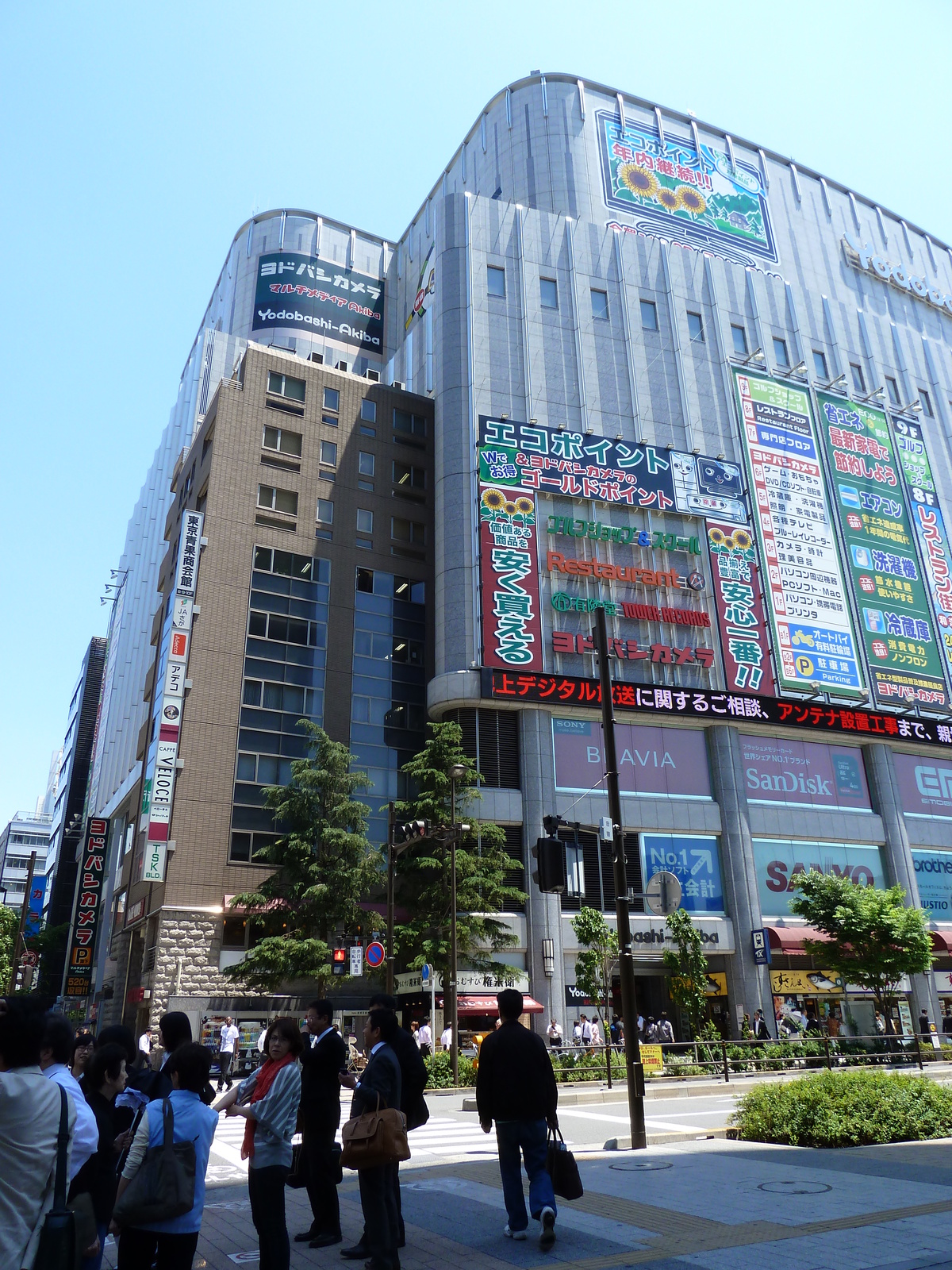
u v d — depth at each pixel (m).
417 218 65.81
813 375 53.88
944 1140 12.40
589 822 38.09
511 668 39.44
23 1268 3.87
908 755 46.84
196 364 64.38
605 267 50.06
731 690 43.09
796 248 61.09
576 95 56.34
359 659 41.06
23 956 51.97
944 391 60.38
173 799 34.88
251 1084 6.47
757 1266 6.28
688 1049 29.59
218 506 40.16
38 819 135.62
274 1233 5.99
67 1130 4.22
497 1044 7.82
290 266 62.31
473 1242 7.40
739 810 40.59
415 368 53.12
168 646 37.12
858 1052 28.48
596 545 43.41
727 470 47.81
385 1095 6.84
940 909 43.91
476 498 41.94
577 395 46.12
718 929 38.44
